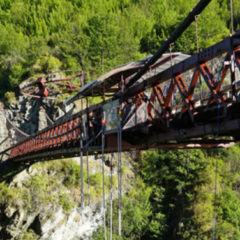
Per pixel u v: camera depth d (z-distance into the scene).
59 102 39.03
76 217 30.12
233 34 5.91
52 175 32.16
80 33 49.19
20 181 31.16
